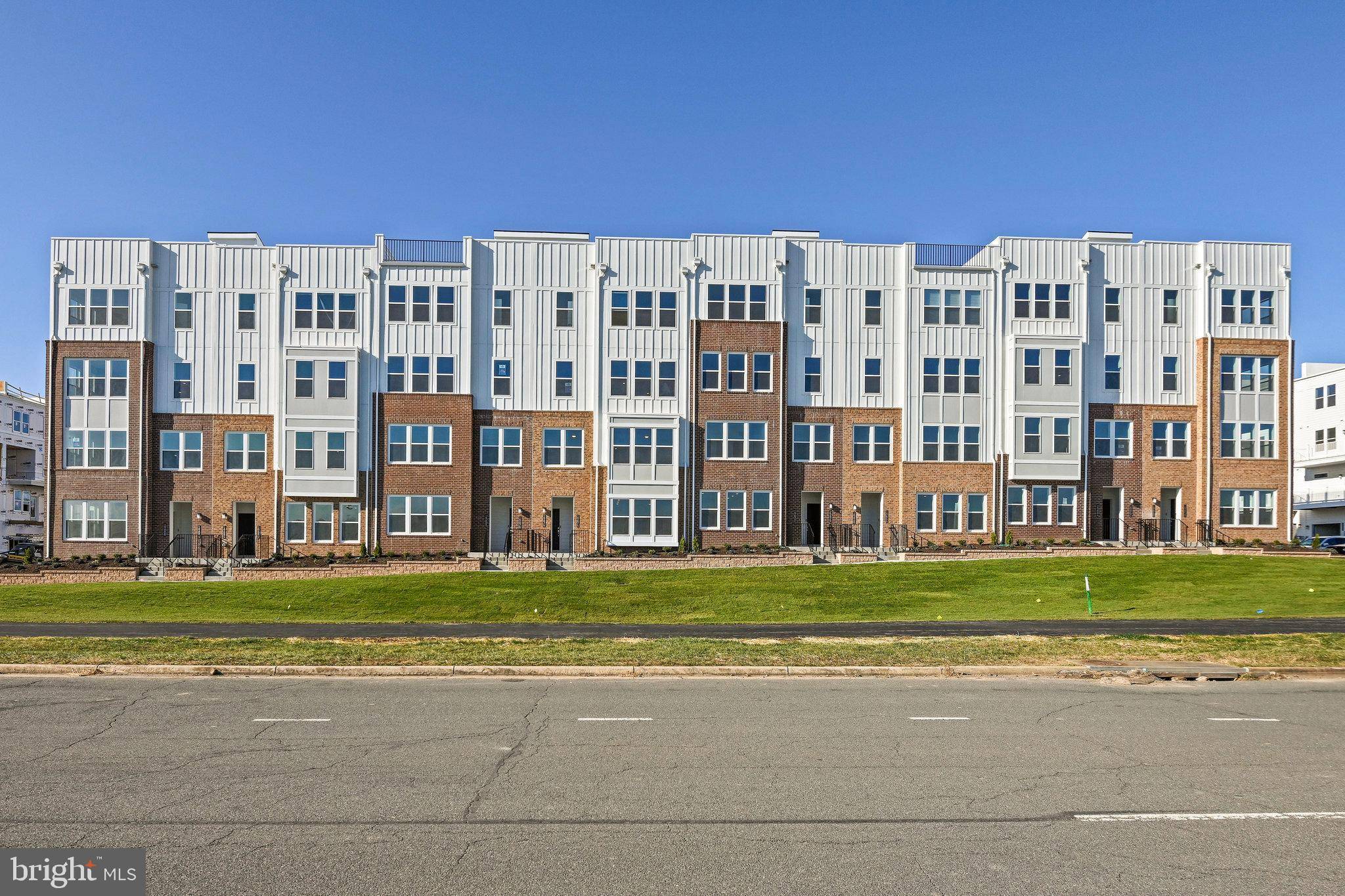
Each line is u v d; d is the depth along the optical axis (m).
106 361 40.62
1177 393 43.72
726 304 42.41
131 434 40.50
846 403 42.75
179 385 41.22
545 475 41.59
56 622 22.14
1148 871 6.51
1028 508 42.66
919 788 8.53
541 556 38.34
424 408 41.09
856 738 10.59
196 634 19.38
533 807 7.88
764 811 7.81
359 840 7.03
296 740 10.33
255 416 41.25
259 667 15.03
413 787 8.46
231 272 41.69
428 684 14.25
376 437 40.91
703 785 8.59
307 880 6.25
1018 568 34.78
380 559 37.84
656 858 6.70
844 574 33.94
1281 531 43.12
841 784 8.66
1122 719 11.74
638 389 41.97
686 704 12.65
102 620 23.47
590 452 41.88
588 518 41.53
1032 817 7.70
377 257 41.62
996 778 8.92
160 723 11.19
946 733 10.85
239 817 7.57
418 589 30.47
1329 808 8.02
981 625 21.48
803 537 42.88
